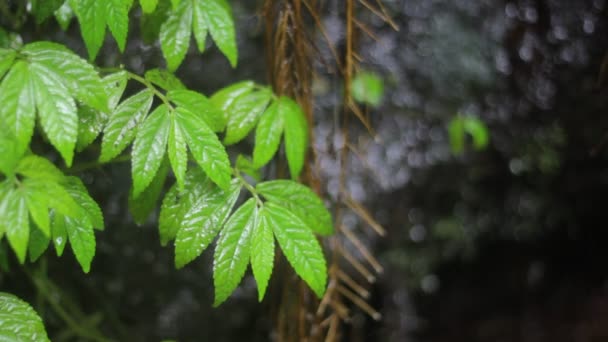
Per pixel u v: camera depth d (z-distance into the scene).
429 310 3.93
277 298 1.64
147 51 2.19
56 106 0.99
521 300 4.08
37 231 1.14
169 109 1.12
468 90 3.08
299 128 1.36
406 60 2.98
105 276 2.42
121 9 1.12
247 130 1.33
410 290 3.51
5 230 0.94
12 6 1.58
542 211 3.57
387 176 3.13
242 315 2.93
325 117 2.78
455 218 3.40
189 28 1.32
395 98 3.03
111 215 2.36
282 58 1.43
